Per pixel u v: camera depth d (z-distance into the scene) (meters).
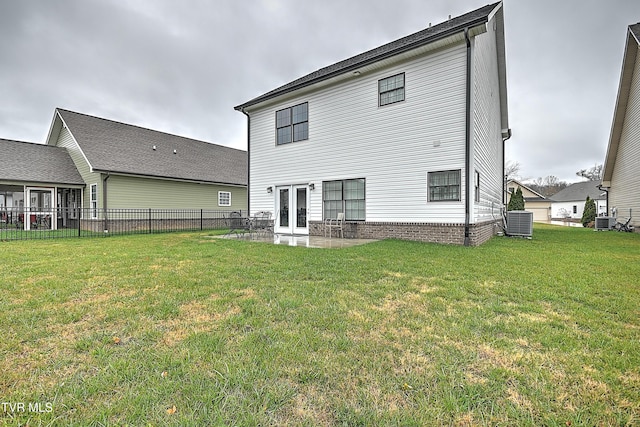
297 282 4.21
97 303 3.33
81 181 15.58
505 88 14.38
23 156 15.15
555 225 23.09
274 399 1.73
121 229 14.71
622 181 16.02
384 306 3.24
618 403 1.71
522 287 3.93
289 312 3.05
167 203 16.84
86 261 5.80
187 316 2.96
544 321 2.84
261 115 13.16
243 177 21.19
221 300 3.42
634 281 4.22
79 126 15.99
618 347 2.33
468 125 8.13
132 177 15.35
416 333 2.58
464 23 7.72
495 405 1.69
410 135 9.21
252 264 5.46
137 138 18.08
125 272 4.85
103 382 1.87
